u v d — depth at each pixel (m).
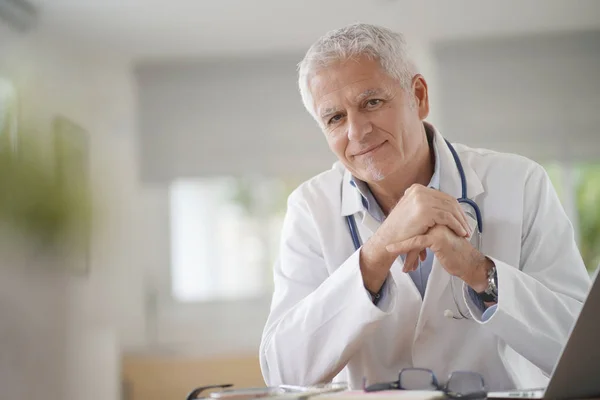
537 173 1.27
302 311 1.11
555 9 3.62
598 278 0.65
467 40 3.92
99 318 3.12
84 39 3.60
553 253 1.18
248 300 3.85
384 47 1.14
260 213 3.92
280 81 3.98
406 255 1.11
